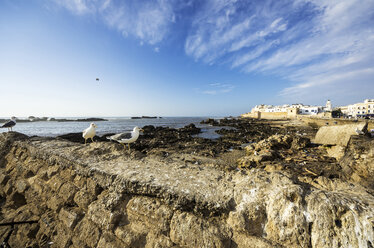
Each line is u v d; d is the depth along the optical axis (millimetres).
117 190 3648
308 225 2320
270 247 2344
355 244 1950
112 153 5512
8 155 7684
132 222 3303
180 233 2770
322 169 8273
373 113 59156
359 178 5312
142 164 4578
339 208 2246
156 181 3504
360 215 2076
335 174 7156
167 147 20703
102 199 3721
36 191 5414
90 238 3439
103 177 4027
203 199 2902
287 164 9805
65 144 6738
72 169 4891
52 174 5297
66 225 3986
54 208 4621
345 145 10773
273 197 2688
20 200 6172
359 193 2701
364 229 1957
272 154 11953
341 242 2053
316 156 11039
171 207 3080
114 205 3455
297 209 2439
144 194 3428
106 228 3316
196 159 14586
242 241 2506
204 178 3629
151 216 3125
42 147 6402
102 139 24562
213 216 2828
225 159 14742
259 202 2715
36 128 50219
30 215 5031
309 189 2766
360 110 63281
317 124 40344
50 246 4074
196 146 20750
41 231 4453
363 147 5824
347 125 11453
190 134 34969
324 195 2488
